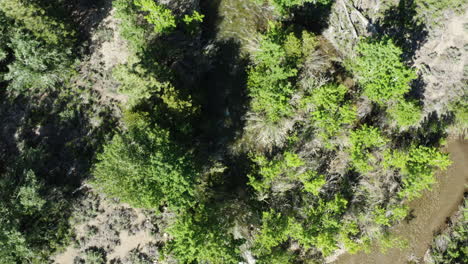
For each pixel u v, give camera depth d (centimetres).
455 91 2616
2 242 2156
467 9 2559
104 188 2184
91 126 2520
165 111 2317
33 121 2461
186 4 2536
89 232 2525
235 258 2206
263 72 2472
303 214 2533
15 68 2202
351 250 2498
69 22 2383
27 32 2145
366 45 2283
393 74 2308
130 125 2278
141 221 2603
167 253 2289
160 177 2041
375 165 2606
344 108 2386
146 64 2239
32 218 2362
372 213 2594
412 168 2511
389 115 2608
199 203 2344
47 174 2430
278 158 2592
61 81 2481
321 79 2536
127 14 2256
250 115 2619
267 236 2333
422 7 2556
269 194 2584
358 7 2575
